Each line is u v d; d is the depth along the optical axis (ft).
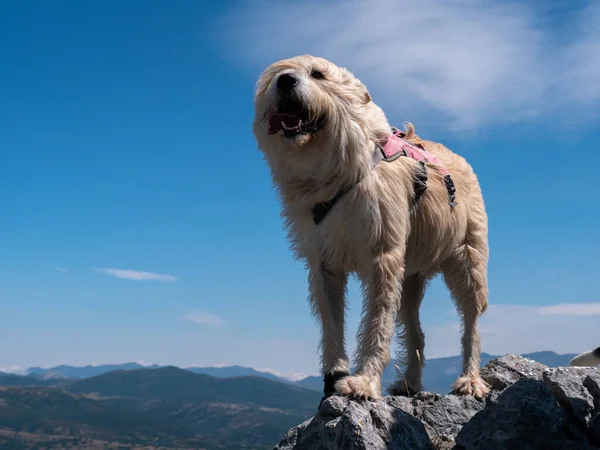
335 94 7.06
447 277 8.24
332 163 7.03
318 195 7.16
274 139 7.16
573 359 8.24
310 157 7.04
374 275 7.16
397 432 6.73
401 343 8.51
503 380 7.82
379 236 7.14
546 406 6.75
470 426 6.95
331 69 7.21
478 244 8.23
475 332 8.09
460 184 8.23
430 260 7.93
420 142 8.53
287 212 7.55
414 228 7.65
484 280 8.19
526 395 6.81
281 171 7.29
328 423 6.81
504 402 6.85
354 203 7.10
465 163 8.62
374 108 7.51
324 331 7.50
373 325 7.13
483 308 8.17
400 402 7.79
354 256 7.29
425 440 6.95
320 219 7.25
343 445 6.63
